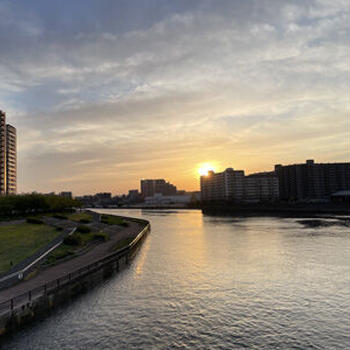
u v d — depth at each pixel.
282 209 182.38
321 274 41.34
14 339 24.36
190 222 131.00
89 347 23.22
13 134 195.38
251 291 35.22
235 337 24.62
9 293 29.16
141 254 57.62
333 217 124.06
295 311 29.50
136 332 25.58
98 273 39.88
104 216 123.06
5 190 185.00
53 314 29.33
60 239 57.31
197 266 47.28
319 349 22.67
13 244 51.91
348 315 28.42
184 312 29.55
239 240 72.50
